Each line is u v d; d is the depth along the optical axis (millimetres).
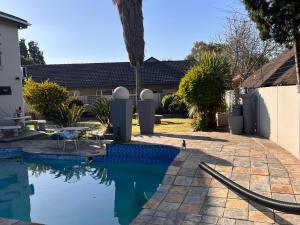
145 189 8648
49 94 21234
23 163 11750
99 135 13688
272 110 11633
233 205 6055
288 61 15117
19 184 9383
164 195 6699
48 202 7902
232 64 26062
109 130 14633
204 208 6000
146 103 14656
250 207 5930
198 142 11805
